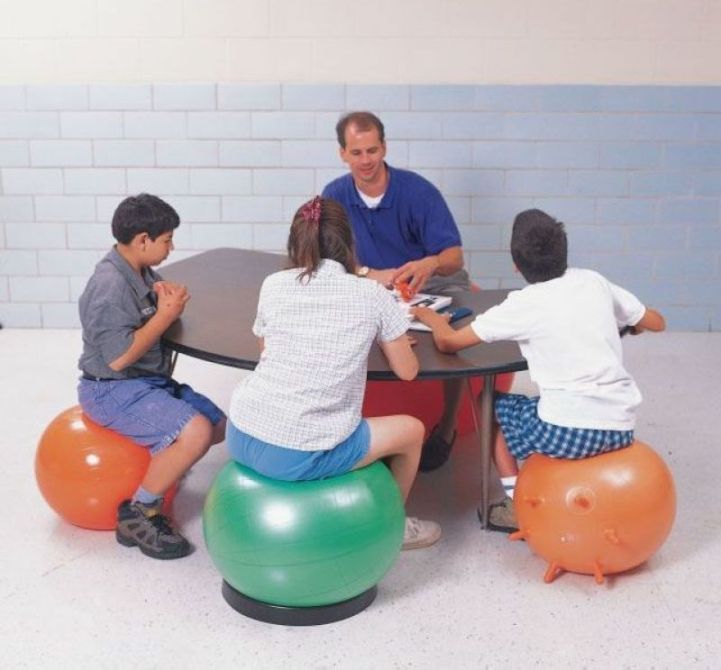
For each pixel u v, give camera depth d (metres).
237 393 2.63
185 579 2.80
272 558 2.47
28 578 2.79
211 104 4.81
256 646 2.49
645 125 4.83
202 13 4.74
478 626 2.58
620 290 2.87
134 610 2.65
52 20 4.76
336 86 4.78
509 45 4.75
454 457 3.65
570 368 2.68
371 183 3.64
